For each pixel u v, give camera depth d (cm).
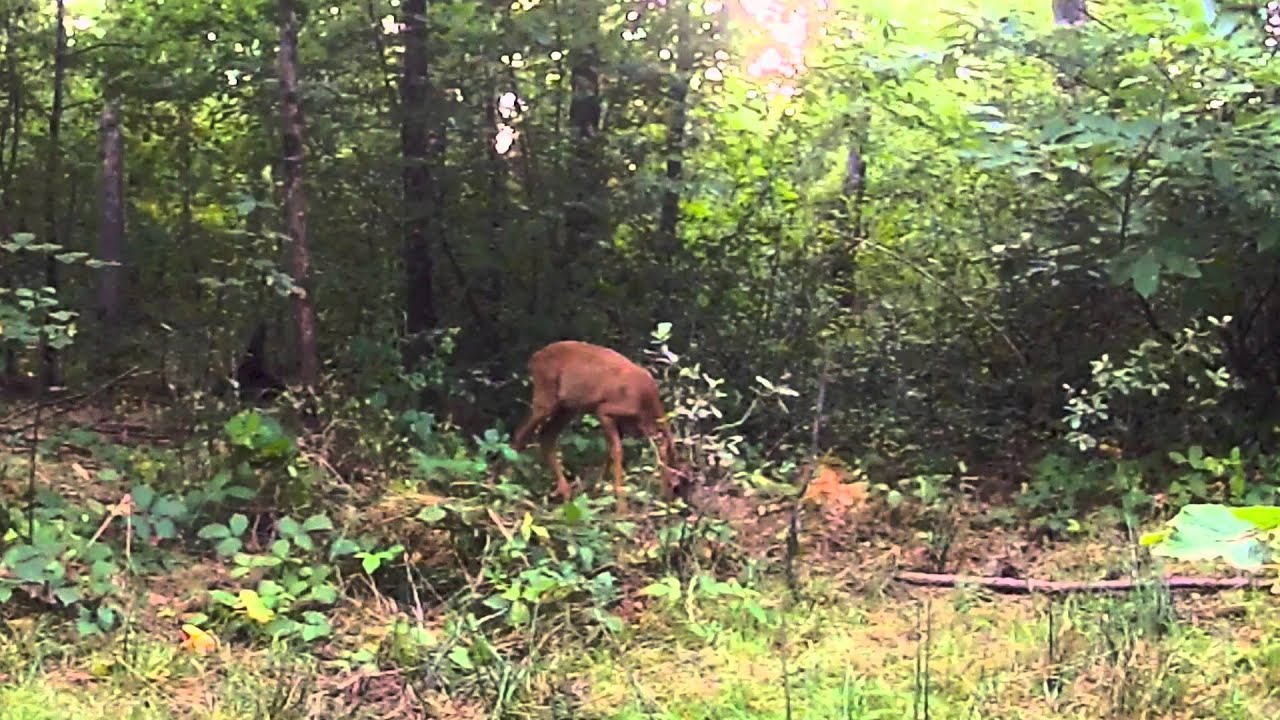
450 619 454
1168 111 699
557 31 888
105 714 377
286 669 405
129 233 1027
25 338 572
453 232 894
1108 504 682
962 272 884
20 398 850
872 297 950
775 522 610
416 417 690
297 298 691
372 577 496
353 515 525
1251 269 735
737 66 986
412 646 430
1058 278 795
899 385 833
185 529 534
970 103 916
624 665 436
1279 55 705
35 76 1070
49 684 399
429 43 891
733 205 1001
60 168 1055
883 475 756
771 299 920
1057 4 925
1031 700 402
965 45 771
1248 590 502
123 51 1016
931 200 948
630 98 937
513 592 455
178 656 426
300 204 696
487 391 862
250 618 450
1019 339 825
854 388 852
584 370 652
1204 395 746
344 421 633
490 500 544
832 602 516
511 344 896
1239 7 743
